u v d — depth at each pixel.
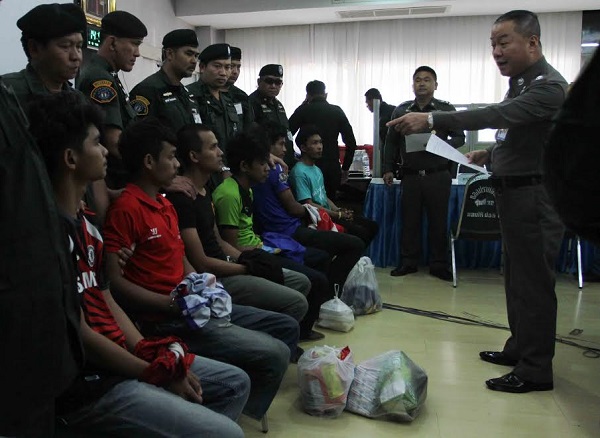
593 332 3.28
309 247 3.26
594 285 4.34
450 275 4.57
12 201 1.03
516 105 2.27
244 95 4.00
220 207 2.58
